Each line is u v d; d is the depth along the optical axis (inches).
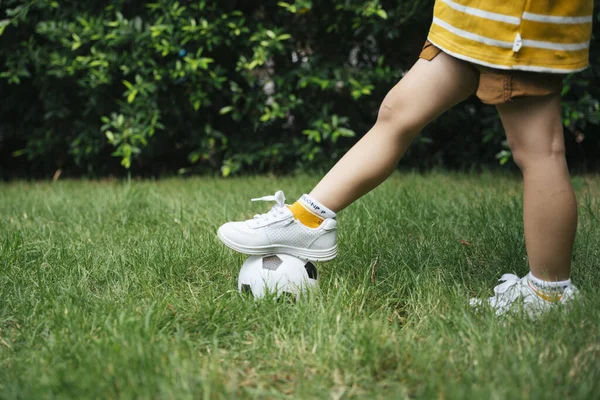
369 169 75.2
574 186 150.9
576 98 167.2
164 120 181.8
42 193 157.2
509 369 58.0
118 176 199.3
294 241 78.5
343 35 176.7
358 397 55.5
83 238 108.4
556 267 72.6
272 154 181.3
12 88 188.4
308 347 65.4
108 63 170.4
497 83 66.7
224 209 125.2
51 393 54.4
